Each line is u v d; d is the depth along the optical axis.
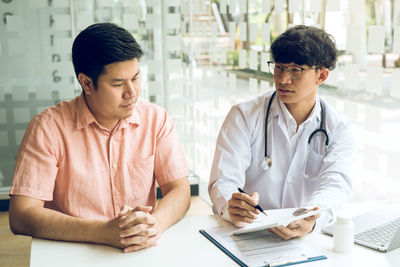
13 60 3.10
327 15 1.97
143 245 1.30
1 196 3.21
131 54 1.39
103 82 1.40
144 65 3.46
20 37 3.09
